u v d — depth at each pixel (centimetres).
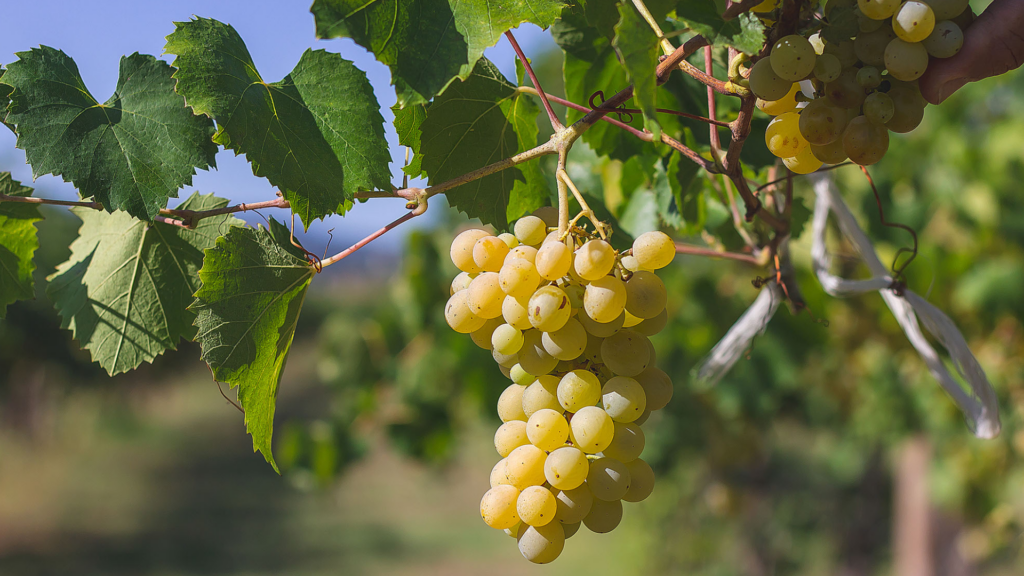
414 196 67
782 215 79
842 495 439
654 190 88
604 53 77
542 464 62
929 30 59
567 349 61
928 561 323
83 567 614
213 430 1142
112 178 66
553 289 60
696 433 274
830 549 435
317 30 60
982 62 60
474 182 72
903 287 80
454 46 61
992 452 264
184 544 686
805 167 65
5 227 73
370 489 898
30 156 65
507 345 62
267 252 67
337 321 283
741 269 220
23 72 66
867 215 196
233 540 706
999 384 215
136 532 709
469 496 880
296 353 1373
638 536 475
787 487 428
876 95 60
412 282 245
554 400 63
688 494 401
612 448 62
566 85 78
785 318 198
